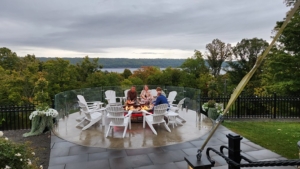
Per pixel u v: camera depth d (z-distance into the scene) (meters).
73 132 7.50
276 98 10.68
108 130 7.12
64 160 5.27
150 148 5.98
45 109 7.61
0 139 3.77
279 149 5.83
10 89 20.64
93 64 31.44
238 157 2.10
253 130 7.82
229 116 10.56
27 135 7.33
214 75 38.12
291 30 13.72
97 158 5.36
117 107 7.00
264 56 1.05
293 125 8.82
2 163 3.42
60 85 25.88
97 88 11.66
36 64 27.17
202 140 6.62
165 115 7.88
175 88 12.03
